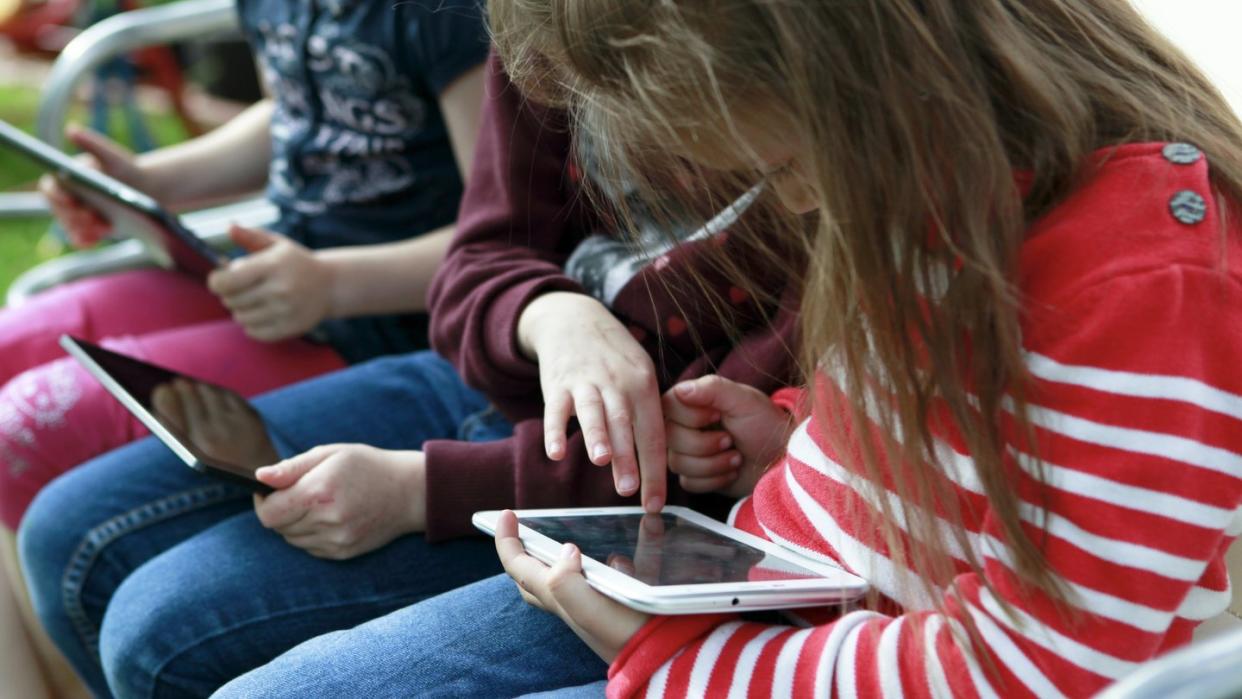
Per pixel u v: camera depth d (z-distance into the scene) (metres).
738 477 1.03
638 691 0.77
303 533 1.05
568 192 1.18
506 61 0.84
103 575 1.21
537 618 0.92
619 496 1.04
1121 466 0.65
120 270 1.76
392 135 1.46
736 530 0.92
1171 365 0.65
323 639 0.92
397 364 1.36
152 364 1.30
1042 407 0.68
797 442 0.90
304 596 1.05
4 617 1.33
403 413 1.30
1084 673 0.66
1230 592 0.80
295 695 0.86
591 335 1.02
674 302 1.04
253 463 1.10
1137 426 0.65
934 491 0.74
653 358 1.08
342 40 1.42
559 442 0.94
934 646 0.70
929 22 0.68
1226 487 0.66
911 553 0.77
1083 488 0.66
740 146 0.71
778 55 0.67
